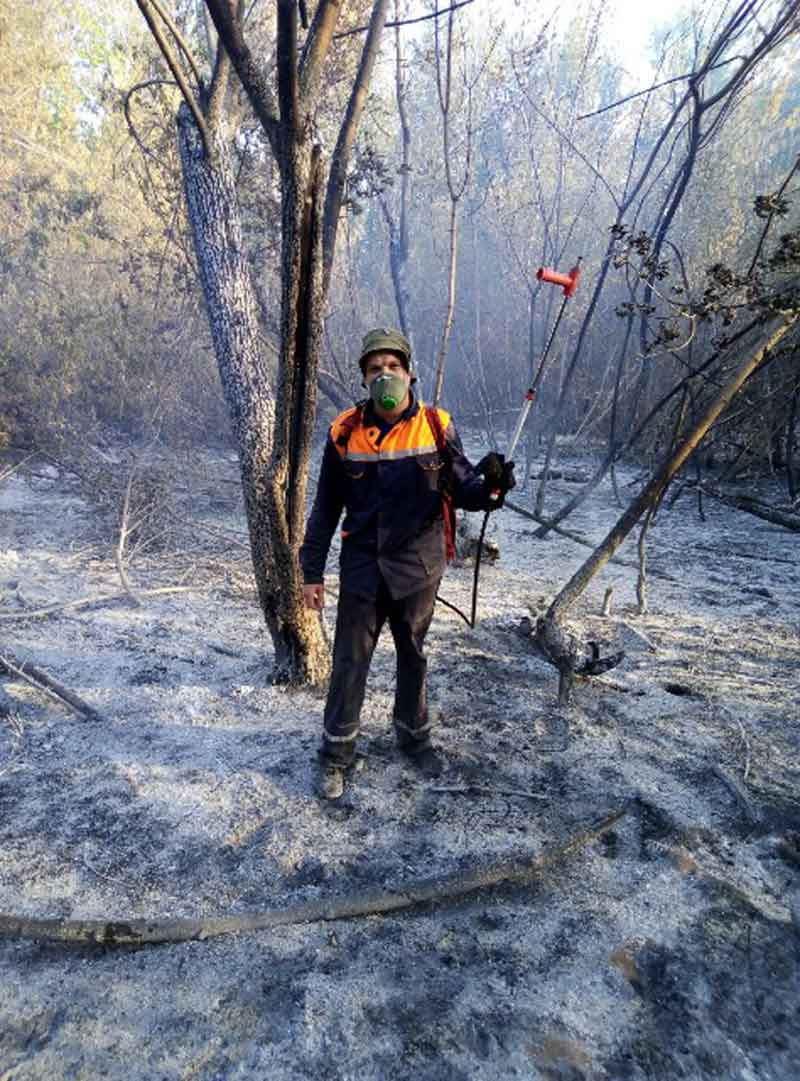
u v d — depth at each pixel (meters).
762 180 10.68
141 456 6.66
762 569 5.66
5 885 2.19
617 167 11.61
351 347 9.82
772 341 3.49
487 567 5.57
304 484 3.05
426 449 2.49
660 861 2.36
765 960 2.00
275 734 3.04
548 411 10.73
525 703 3.39
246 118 6.61
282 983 1.88
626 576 5.44
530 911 2.15
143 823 2.48
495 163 11.09
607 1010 1.83
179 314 8.45
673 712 3.34
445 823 2.52
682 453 3.48
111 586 4.74
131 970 1.92
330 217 4.03
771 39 4.87
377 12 3.93
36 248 9.65
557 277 2.65
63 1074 1.65
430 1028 1.77
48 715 3.15
